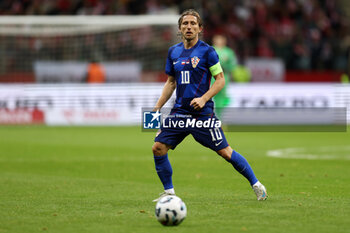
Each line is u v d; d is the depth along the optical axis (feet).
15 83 284.00
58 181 113.60
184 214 69.97
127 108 263.49
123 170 130.62
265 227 69.10
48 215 77.61
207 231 67.10
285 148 180.14
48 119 260.01
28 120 258.57
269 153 165.48
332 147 183.32
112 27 298.15
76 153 164.25
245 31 340.39
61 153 163.94
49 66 279.69
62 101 261.24
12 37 288.10
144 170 130.72
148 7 334.85
